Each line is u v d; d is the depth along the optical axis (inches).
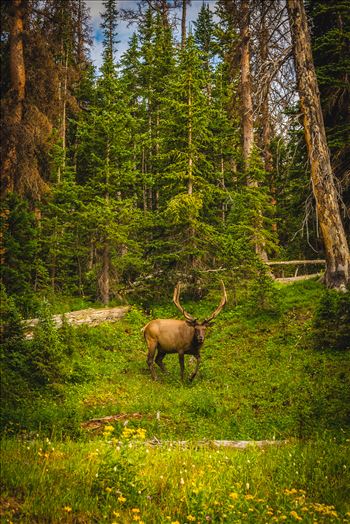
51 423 360.2
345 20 782.5
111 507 218.8
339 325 572.1
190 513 212.8
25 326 517.7
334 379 487.8
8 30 717.3
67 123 1240.8
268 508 224.7
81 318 699.4
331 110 793.6
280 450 317.7
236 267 787.4
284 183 945.5
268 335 632.4
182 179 805.2
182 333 561.9
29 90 751.7
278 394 476.4
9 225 596.7
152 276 836.6
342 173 762.8
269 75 709.3
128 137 890.7
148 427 383.9
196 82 834.2
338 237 682.8
